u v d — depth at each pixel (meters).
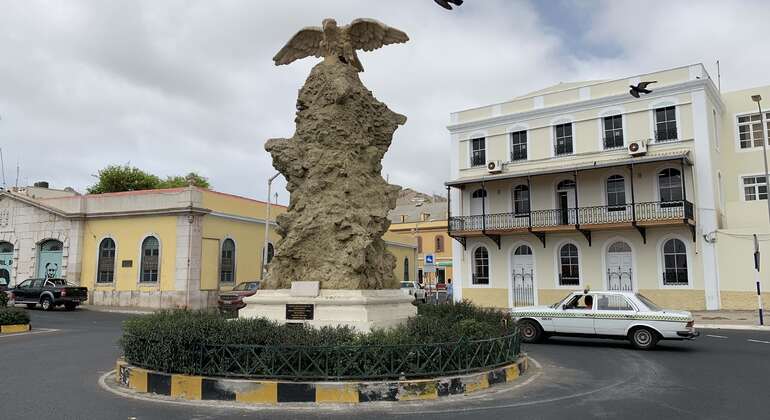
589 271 27.56
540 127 29.75
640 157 26.44
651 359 12.34
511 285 29.58
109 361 11.32
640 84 18.44
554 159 29.14
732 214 27.20
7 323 17.47
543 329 15.48
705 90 25.66
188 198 28.41
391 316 10.20
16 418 6.74
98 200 30.84
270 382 7.52
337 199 10.62
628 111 27.34
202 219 29.02
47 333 17.12
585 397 8.17
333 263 10.22
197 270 28.42
